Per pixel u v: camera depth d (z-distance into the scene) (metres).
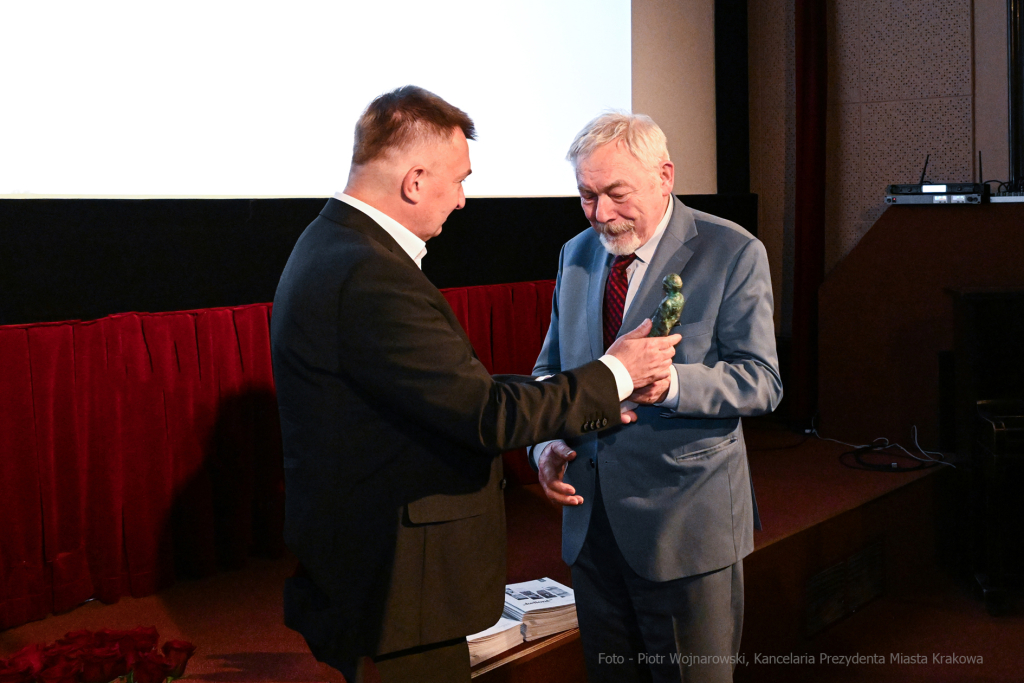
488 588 1.26
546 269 3.76
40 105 2.29
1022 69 3.80
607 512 1.47
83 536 2.58
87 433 2.57
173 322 2.69
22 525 2.46
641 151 1.40
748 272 1.43
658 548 1.43
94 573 2.63
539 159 3.61
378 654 1.18
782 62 4.62
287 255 2.89
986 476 2.80
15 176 2.28
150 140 2.49
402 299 1.14
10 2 2.21
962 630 2.73
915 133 4.17
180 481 2.77
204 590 2.73
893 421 4.05
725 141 4.72
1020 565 2.84
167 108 2.51
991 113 3.93
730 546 1.45
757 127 4.76
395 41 2.99
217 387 2.82
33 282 2.41
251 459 2.91
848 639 2.76
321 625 1.22
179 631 2.42
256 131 2.69
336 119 2.86
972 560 3.00
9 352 2.37
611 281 1.53
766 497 3.22
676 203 1.52
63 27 2.30
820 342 4.23
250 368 2.86
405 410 1.15
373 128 1.22
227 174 2.65
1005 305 2.86
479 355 3.48
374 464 1.18
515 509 3.38
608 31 3.91
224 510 2.89
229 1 2.59
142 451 2.67
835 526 2.97
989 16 3.88
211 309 2.77
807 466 3.70
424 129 1.21
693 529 1.43
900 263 3.98
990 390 2.89
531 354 3.66
